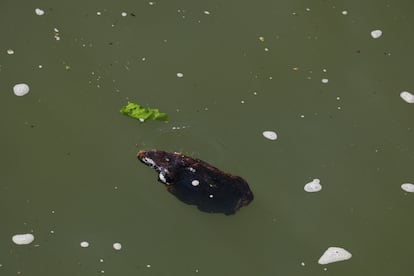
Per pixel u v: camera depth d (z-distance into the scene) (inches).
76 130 269.9
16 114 271.7
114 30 305.6
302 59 307.7
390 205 264.4
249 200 256.1
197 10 320.2
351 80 302.7
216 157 268.1
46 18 305.6
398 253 252.2
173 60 298.4
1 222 243.9
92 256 240.1
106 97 281.3
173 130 273.9
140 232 247.3
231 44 308.5
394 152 280.4
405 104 297.3
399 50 317.4
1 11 304.3
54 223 246.2
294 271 243.9
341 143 280.4
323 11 329.4
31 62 288.7
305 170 269.9
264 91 293.1
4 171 255.8
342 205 262.2
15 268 234.4
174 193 254.2
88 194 254.2
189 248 245.6
